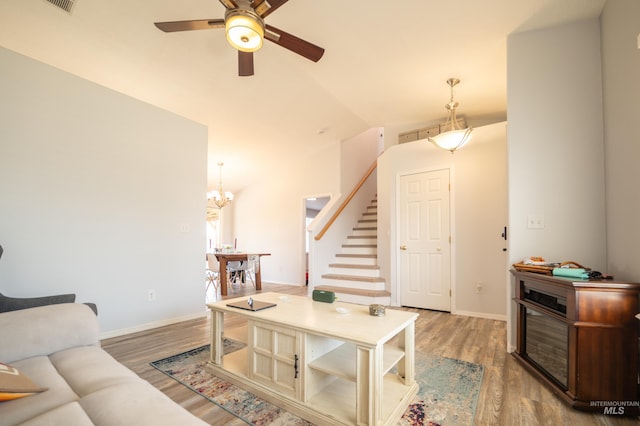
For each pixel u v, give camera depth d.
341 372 1.71
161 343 2.97
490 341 3.07
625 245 2.10
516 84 2.73
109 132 3.20
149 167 3.53
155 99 4.16
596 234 2.45
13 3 2.57
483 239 4.01
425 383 2.17
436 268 4.39
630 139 2.03
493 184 3.96
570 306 1.91
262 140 5.76
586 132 2.52
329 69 3.56
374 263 5.48
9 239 2.54
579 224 2.50
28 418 1.06
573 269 2.09
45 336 1.63
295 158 6.85
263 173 7.36
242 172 7.14
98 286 3.06
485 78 3.56
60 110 2.86
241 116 4.82
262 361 2.05
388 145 5.58
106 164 3.16
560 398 1.96
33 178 2.68
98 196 3.09
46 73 2.79
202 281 4.04
